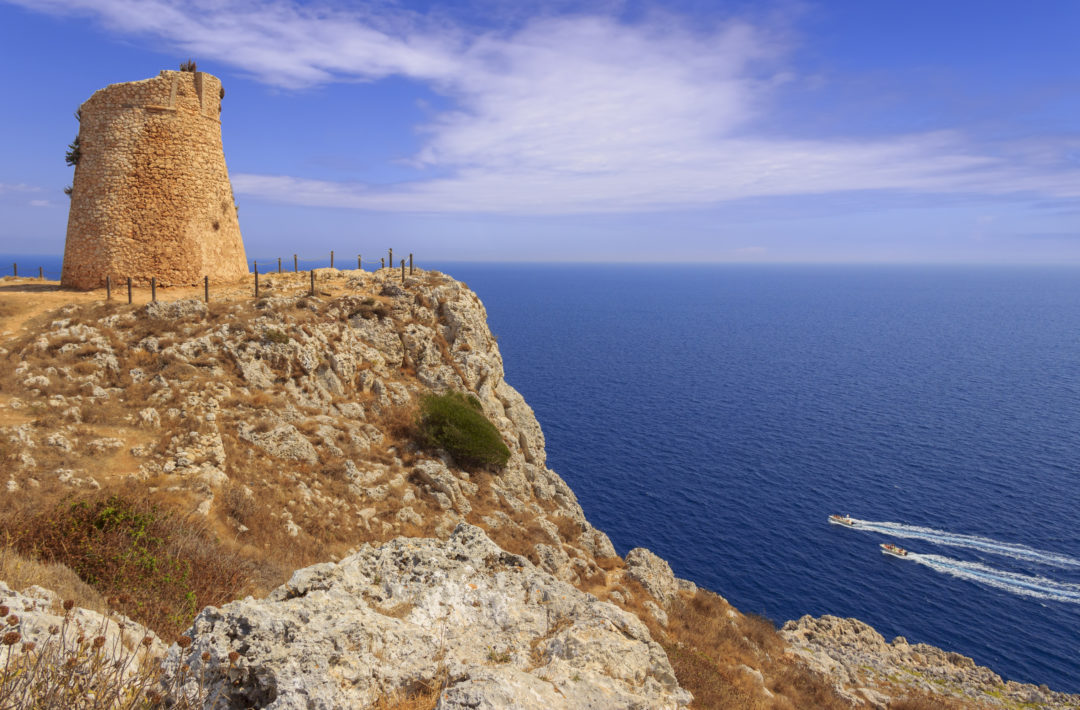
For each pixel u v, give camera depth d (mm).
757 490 93812
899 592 67125
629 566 36156
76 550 13000
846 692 33406
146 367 27578
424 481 29609
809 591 66250
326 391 32031
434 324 40812
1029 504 92750
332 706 5719
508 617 7641
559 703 5910
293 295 38000
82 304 32406
